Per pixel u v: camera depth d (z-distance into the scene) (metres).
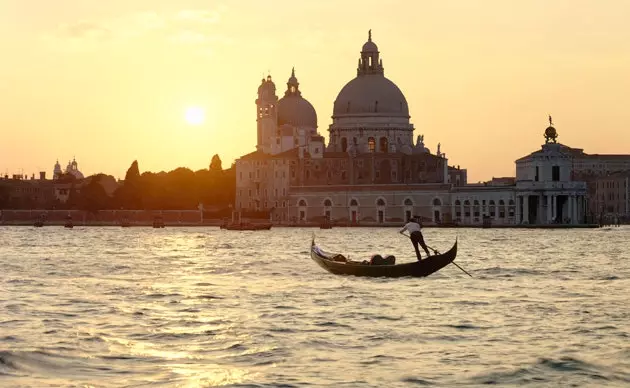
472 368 55.16
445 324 70.19
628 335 65.25
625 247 198.25
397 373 54.00
